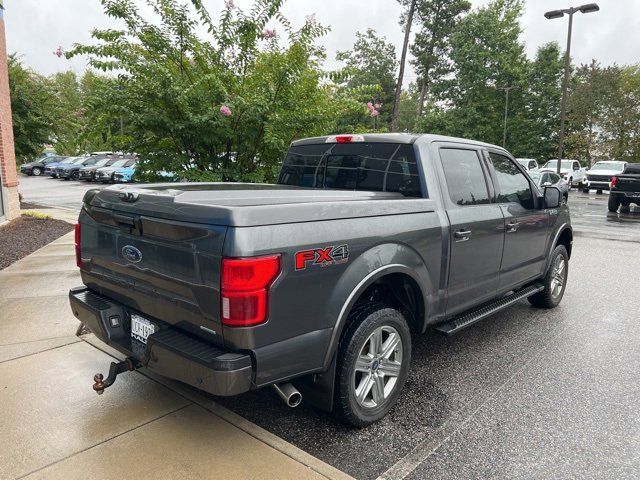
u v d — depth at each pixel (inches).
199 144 257.6
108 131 251.3
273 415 123.2
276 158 275.1
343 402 109.8
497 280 167.9
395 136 143.9
